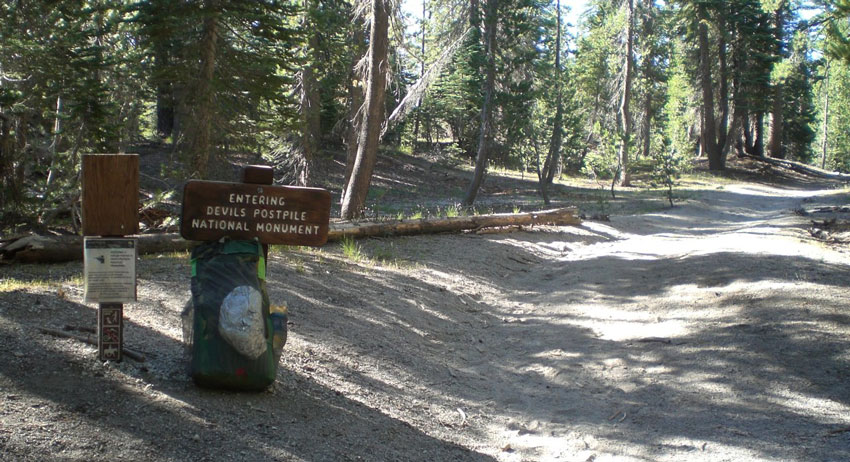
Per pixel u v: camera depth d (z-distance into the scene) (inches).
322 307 315.0
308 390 213.8
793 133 2795.3
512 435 226.5
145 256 378.9
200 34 574.2
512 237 629.0
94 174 180.4
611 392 262.8
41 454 138.3
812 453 202.7
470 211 1013.2
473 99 1098.1
